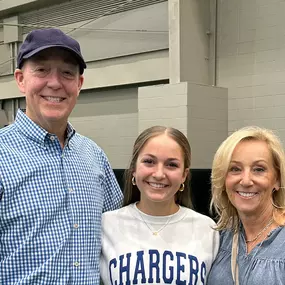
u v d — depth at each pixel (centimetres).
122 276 156
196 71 462
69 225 142
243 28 453
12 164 137
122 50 537
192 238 164
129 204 177
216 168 157
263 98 441
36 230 136
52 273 136
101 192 165
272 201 153
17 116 149
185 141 166
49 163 143
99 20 557
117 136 558
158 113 453
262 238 150
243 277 146
